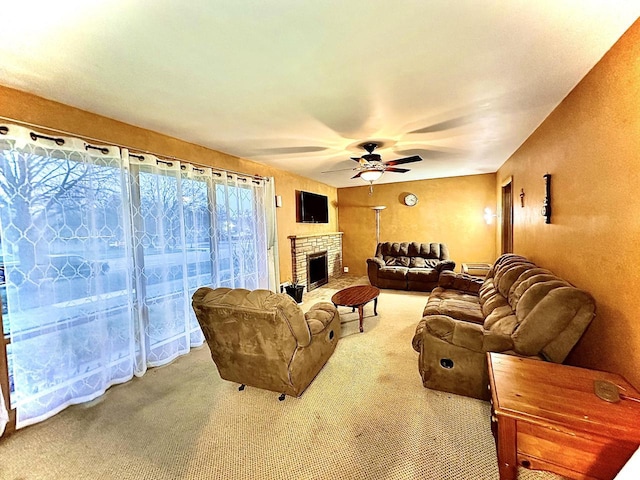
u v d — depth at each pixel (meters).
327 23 1.31
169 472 1.53
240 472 1.51
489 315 2.49
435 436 1.72
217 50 1.51
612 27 1.39
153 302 2.73
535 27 1.38
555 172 2.43
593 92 1.79
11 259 1.87
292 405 2.06
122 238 2.45
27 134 1.90
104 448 1.71
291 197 5.30
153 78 1.80
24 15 1.20
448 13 1.27
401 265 5.94
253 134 2.96
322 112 2.39
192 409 2.05
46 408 2.00
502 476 1.29
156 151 2.86
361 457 1.58
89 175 2.23
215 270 3.42
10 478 1.52
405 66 1.72
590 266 1.87
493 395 1.34
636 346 1.44
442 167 5.04
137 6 1.17
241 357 2.14
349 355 2.83
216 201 3.47
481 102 2.27
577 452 1.15
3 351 1.86
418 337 2.30
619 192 1.56
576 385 1.39
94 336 2.25
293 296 4.72
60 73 1.73
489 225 5.84
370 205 6.98
